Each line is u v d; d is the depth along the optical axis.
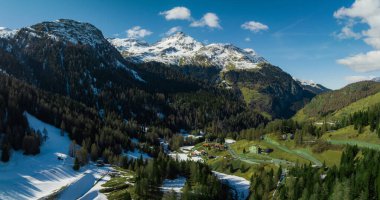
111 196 163.38
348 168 143.00
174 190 167.88
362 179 128.75
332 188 132.50
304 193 135.88
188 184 165.50
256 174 191.62
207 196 161.00
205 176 176.62
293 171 171.50
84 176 191.38
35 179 184.75
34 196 166.62
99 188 175.88
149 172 179.25
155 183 173.25
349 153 164.00
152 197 161.38
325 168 170.25
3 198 157.38
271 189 166.88
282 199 147.75
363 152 161.38
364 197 120.69
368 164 137.25
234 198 174.62
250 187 181.00
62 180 192.00
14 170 189.25
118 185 177.75
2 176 178.50
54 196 161.00
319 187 135.75
